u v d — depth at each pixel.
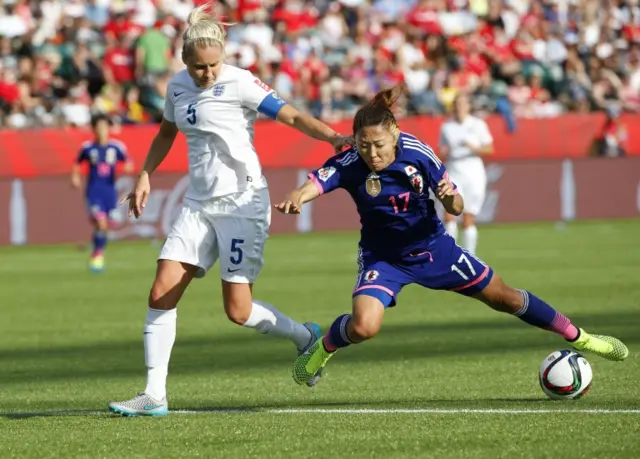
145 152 70.94
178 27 84.75
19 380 26.11
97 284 49.78
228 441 17.53
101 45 81.88
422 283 20.61
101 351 30.92
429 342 30.72
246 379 25.33
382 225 20.09
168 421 19.64
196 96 20.77
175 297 20.66
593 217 78.88
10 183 67.25
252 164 21.05
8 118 72.81
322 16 92.81
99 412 21.09
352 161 19.75
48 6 84.25
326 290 45.38
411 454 16.20
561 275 49.03
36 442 17.89
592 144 80.62
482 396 21.75
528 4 98.75
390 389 23.11
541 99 88.12
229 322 36.75
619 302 39.19
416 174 19.52
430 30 91.56
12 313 40.09
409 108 81.94
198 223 20.92
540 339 30.62
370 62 87.38
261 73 82.25
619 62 94.94
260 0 87.50
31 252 67.25
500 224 78.69
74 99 75.31
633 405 20.14
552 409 19.84
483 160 76.81
